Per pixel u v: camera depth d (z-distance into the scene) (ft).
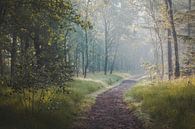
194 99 57.82
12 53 90.02
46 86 52.95
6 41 81.97
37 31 79.87
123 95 105.81
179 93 64.95
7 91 60.39
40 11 55.98
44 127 43.70
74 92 84.94
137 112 62.95
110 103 84.38
